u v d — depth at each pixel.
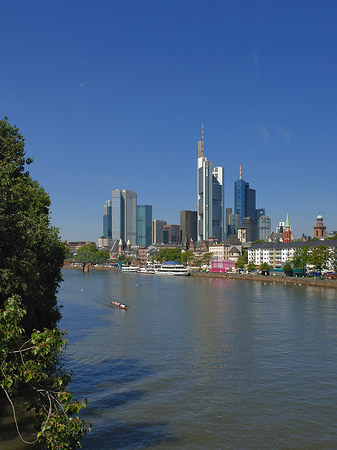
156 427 37.56
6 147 64.31
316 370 53.81
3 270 41.31
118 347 65.56
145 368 54.53
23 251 44.09
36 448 32.41
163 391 46.25
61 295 148.62
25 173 70.38
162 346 66.38
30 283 46.84
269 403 43.09
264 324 85.50
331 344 67.50
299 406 42.34
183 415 40.12
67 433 23.72
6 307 24.36
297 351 63.12
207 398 44.34
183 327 82.31
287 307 112.19
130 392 45.91
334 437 35.88
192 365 55.91
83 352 62.34
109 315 98.50
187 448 33.94
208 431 36.88
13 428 35.59
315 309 107.94
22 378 24.27
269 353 62.06
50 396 25.38
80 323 87.25
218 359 58.69
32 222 54.09
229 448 33.97
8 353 24.55
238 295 147.62
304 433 36.59
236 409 41.53
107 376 51.12
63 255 76.50
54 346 24.00
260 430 37.16
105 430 36.88
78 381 49.22
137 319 92.31
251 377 51.03
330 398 44.47
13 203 45.94
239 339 71.25
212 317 94.75
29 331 60.88
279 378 50.72
